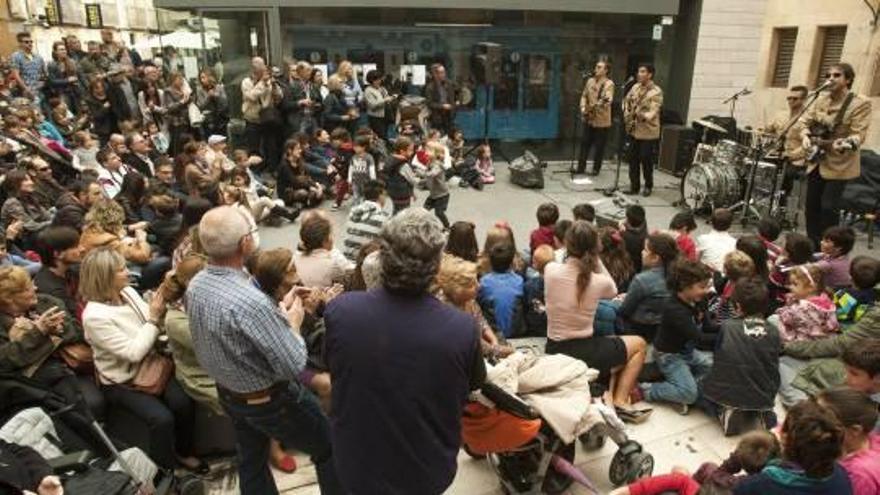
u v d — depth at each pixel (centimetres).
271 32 895
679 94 1033
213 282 196
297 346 204
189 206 448
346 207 770
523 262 429
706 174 714
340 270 365
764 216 684
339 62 967
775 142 654
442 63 999
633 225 462
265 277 279
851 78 538
